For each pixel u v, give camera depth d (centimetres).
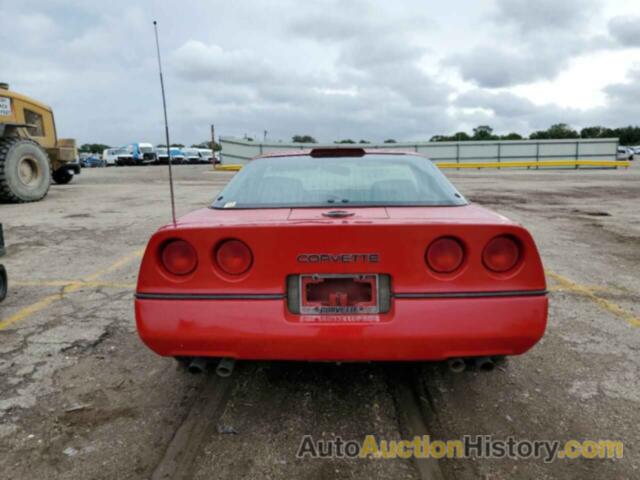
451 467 203
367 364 295
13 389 265
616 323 357
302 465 204
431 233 202
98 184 1773
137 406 250
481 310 201
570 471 200
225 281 206
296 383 274
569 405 248
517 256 203
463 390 264
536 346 318
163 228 212
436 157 3334
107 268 523
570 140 3269
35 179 1123
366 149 328
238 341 205
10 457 208
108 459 208
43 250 610
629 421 233
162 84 255
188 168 3572
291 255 204
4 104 1109
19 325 359
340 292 207
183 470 200
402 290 202
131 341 332
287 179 279
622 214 948
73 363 298
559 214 948
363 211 235
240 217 228
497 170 3092
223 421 236
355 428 231
